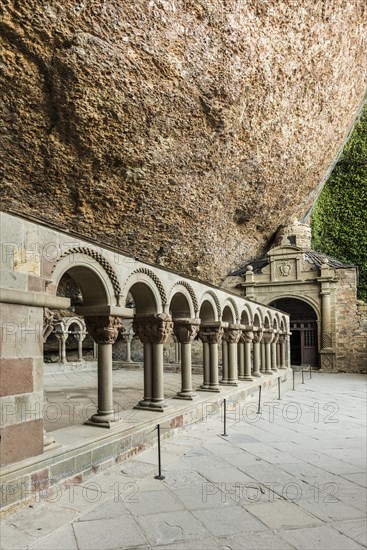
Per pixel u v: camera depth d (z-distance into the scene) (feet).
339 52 47.67
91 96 27.48
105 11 24.32
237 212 53.72
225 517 10.78
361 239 79.61
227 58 32.94
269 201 56.95
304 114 49.14
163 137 33.88
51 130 28.25
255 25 33.47
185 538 9.64
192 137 36.09
